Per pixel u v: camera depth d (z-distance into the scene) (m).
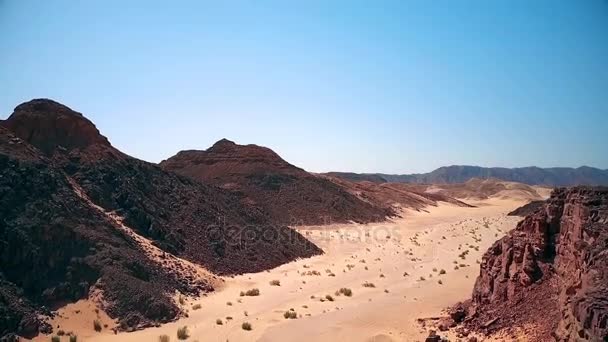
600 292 16.72
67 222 34.84
